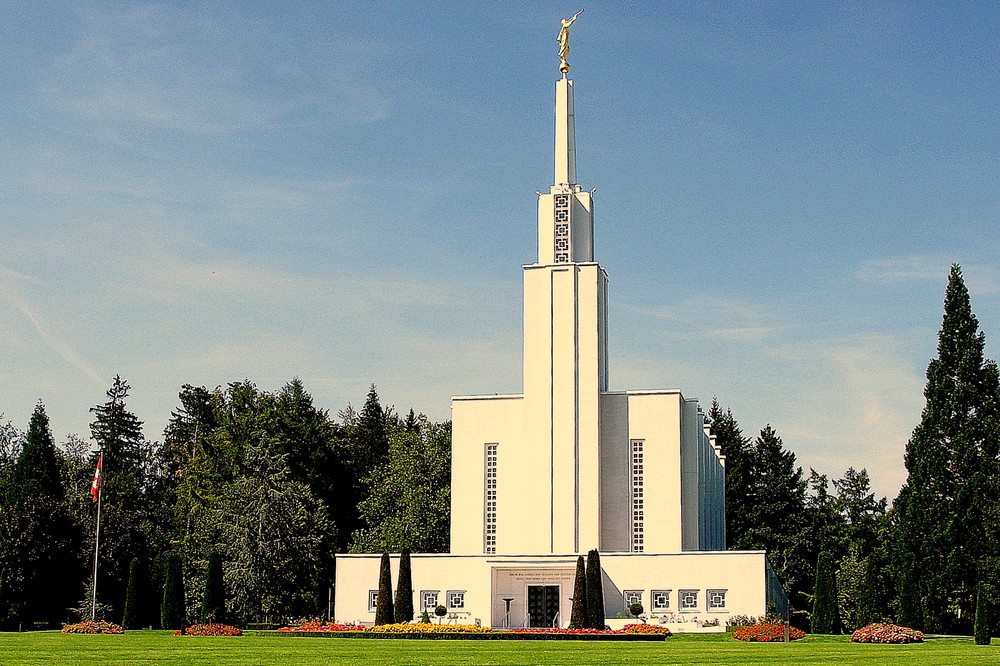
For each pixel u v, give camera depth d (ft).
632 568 246.06
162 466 433.89
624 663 121.90
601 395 276.21
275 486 324.80
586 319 276.00
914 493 271.28
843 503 414.82
